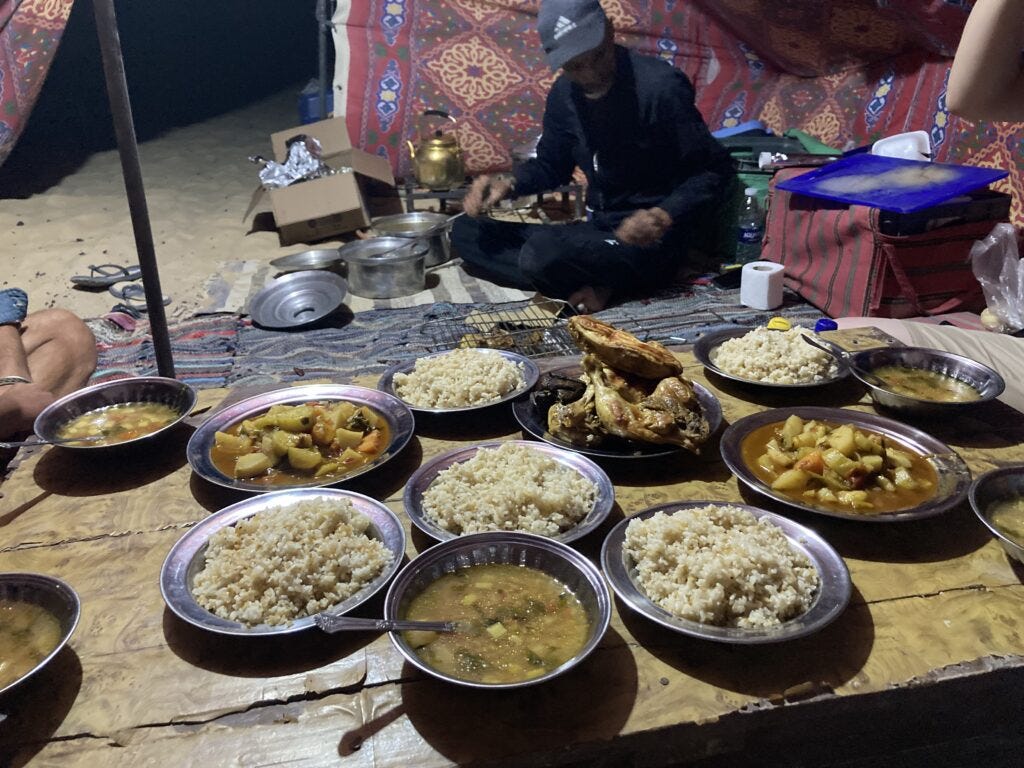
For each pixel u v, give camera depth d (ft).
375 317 6.57
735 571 2.04
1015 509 2.45
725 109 9.58
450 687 1.96
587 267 6.50
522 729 1.87
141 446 2.93
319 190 8.32
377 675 2.02
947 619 2.16
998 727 2.53
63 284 7.41
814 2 7.64
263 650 2.11
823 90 8.80
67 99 13.74
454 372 3.34
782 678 1.99
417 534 2.54
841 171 6.46
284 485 2.73
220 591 2.15
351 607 2.10
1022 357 4.27
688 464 2.90
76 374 5.11
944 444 2.79
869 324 4.88
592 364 3.02
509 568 2.28
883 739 2.42
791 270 6.71
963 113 3.04
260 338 6.22
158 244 8.42
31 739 1.88
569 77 6.22
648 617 2.01
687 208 6.50
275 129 13.03
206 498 2.79
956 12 6.12
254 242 8.51
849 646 2.08
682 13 9.29
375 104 9.58
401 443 2.89
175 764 1.82
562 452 2.83
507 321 6.09
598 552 2.44
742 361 3.45
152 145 12.09
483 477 2.64
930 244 5.57
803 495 2.58
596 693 1.95
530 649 2.03
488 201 7.12
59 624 2.12
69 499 2.79
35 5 8.82
